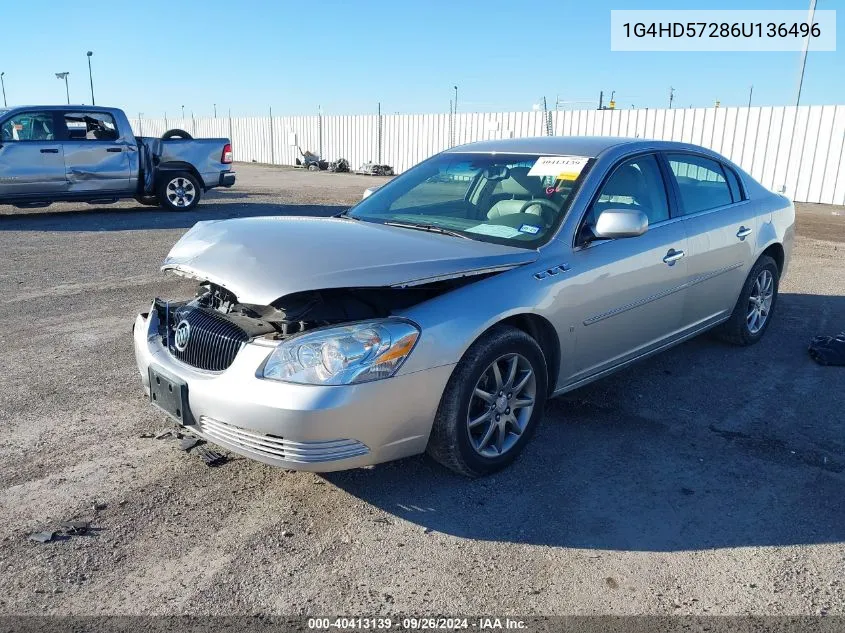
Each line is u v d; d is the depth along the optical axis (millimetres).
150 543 3053
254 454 3137
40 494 3408
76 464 3709
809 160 17516
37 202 12570
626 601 2729
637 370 5203
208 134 45156
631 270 4211
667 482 3611
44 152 12352
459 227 4152
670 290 4598
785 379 5066
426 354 3189
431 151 28625
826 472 3725
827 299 7453
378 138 31125
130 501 3371
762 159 18406
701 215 4977
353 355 3027
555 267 3783
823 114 17094
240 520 3242
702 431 4199
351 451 3105
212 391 3176
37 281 7891
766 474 3699
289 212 14484
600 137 4875
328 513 3309
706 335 6043
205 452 3850
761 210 5648
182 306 3779
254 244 3541
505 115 25047
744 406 4578
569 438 4090
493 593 2770
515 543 3092
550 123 23672
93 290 7512
